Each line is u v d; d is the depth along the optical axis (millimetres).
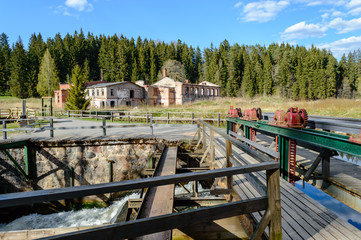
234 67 78062
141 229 1681
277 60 87812
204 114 19797
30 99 55719
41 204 8328
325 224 3008
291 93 71375
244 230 3426
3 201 1355
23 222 7875
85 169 9148
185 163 9477
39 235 4160
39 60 70062
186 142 9422
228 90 73875
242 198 3758
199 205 4410
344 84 77562
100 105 36375
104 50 82250
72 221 7887
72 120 19844
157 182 1734
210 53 103500
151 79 77375
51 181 9008
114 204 8719
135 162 9438
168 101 40812
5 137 8836
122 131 12141
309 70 70062
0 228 7602
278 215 2127
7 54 78312
